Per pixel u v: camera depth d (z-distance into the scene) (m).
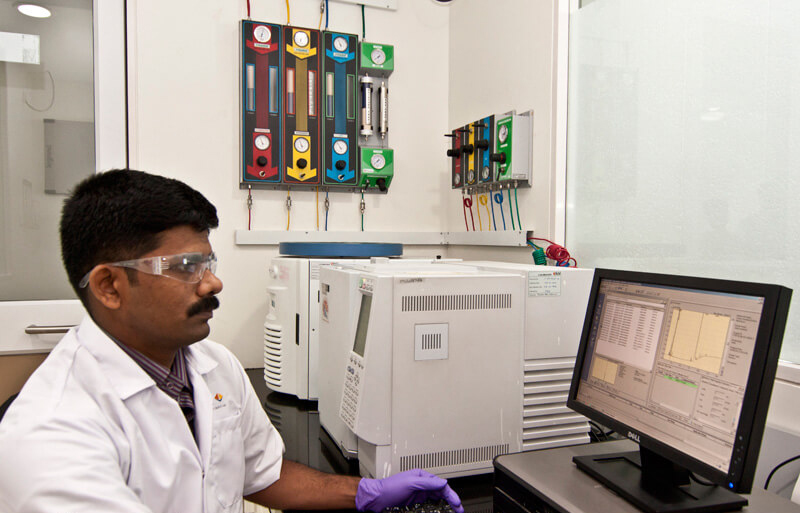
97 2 1.94
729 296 0.85
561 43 1.86
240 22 2.24
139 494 0.82
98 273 0.81
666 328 0.95
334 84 2.39
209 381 1.05
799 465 1.11
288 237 2.37
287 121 2.32
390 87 2.56
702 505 0.86
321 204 2.46
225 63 2.28
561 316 1.28
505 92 2.17
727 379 0.82
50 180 1.90
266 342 1.91
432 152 2.64
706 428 0.83
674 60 1.46
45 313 1.80
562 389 1.29
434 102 2.64
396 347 1.13
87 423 0.76
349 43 2.40
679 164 1.45
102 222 0.79
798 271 1.15
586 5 1.79
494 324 1.22
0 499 0.68
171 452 0.88
